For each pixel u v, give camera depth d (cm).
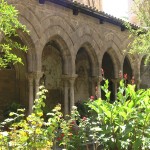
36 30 1323
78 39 1563
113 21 1775
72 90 1528
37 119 607
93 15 1636
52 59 1773
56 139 739
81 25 1589
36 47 1326
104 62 2092
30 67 1327
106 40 1780
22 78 1638
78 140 781
